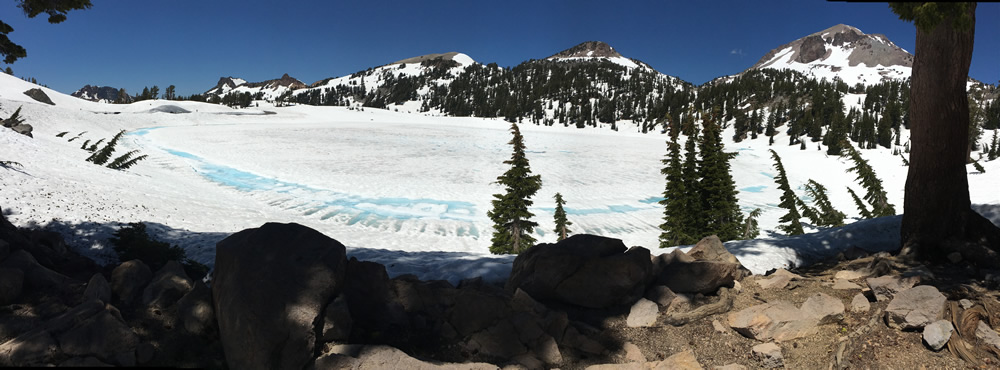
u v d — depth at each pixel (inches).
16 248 268.8
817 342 199.6
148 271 244.5
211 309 206.8
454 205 1202.6
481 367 190.9
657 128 7081.7
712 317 230.5
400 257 438.0
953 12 155.7
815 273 307.4
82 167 909.2
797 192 1658.5
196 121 3954.2
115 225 537.3
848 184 1788.9
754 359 194.9
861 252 333.4
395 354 189.5
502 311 224.4
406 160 2047.2
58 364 163.0
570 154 2625.5
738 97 7608.3
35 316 201.2
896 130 5014.8
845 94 7475.4
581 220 1128.2
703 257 299.9
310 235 218.5
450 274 319.0
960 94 281.4
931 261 289.9
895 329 196.9
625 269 247.1
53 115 2315.5
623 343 217.8
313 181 1432.1
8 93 4030.5
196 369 178.9
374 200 1211.9
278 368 173.6
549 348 207.3
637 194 1493.6
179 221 668.7
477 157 2271.2
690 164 917.2
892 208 836.0
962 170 291.7
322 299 195.0
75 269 301.4
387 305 229.1
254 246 203.0
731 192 914.1
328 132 3331.7
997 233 292.5
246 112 5039.4
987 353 174.6
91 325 175.0
